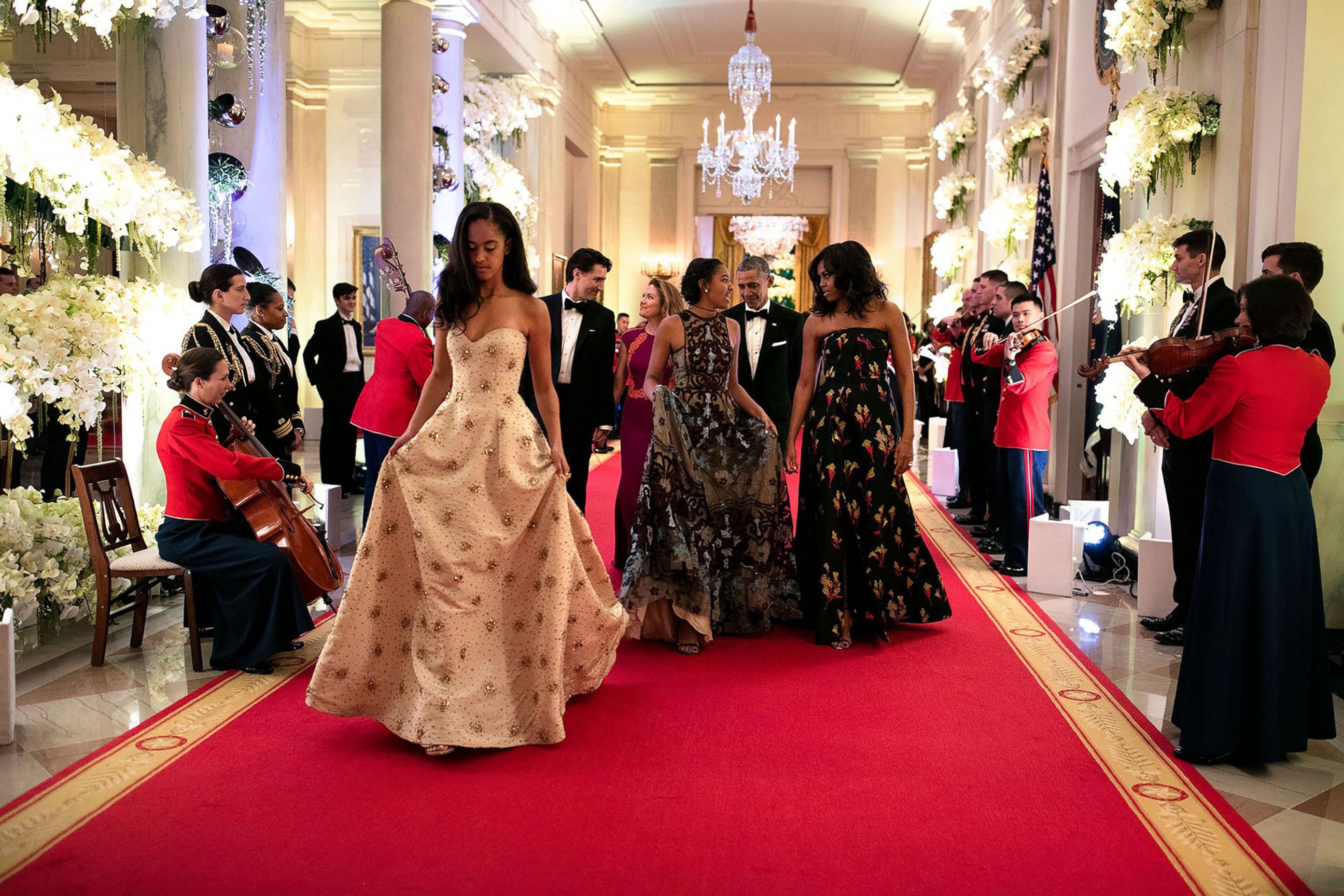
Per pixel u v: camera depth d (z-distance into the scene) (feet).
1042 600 19.47
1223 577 11.60
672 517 15.71
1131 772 11.43
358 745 11.91
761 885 8.86
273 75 26.30
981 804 10.53
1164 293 19.34
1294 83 16.94
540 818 10.08
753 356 19.42
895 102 62.64
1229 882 9.04
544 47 48.98
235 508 14.64
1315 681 12.02
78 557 16.52
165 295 18.33
